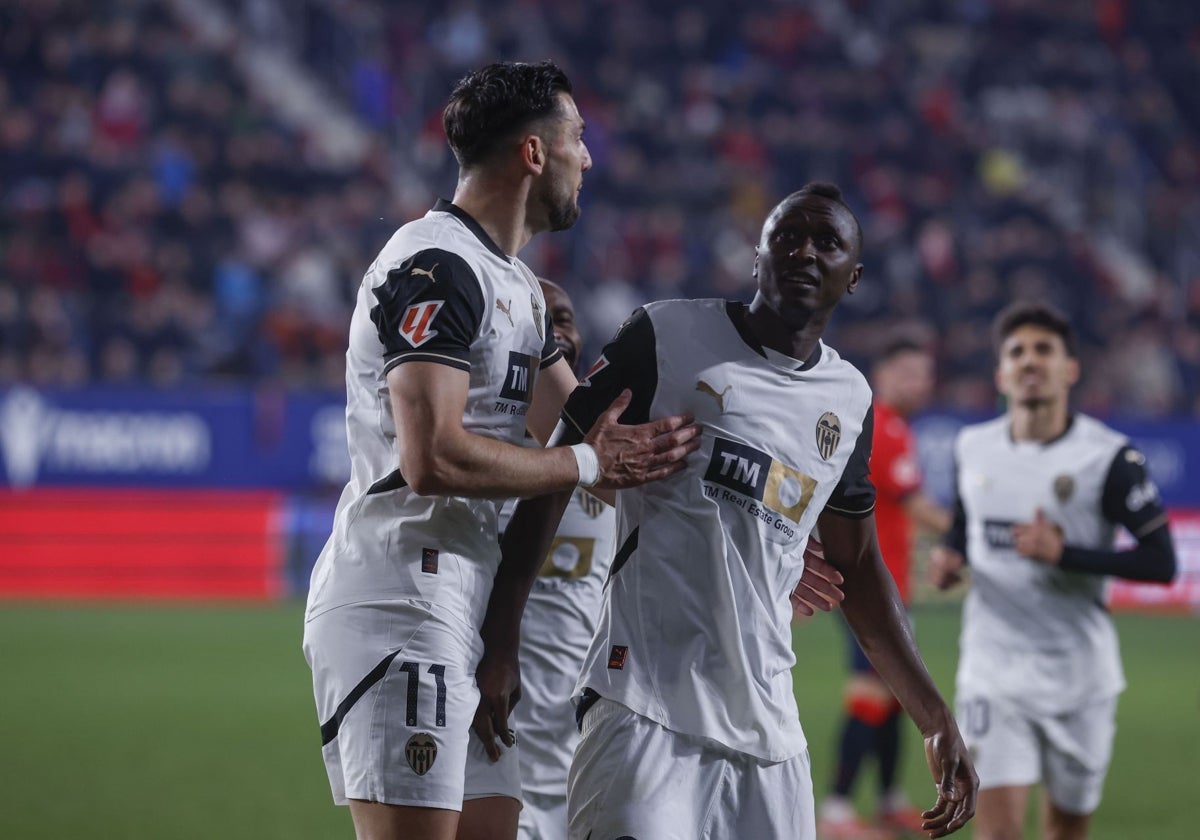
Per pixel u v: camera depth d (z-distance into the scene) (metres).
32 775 27.72
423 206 73.31
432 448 11.86
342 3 84.88
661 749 12.38
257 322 64.62
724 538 12.66
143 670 40.56
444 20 84.81
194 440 57.31
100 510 56.66
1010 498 20.45
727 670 12.57
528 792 16.31
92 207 67.38
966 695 20.03
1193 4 94.12
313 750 30.77
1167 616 59.69
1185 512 61.03
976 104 87.44
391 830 12.27
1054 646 19.78
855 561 13.82
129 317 61.75
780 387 12.88
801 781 12.84
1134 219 84.25
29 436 55.97
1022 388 20.62
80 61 73.75
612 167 76.25
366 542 12.64
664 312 12.99
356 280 67.56
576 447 12.33
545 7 86.38
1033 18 92.12
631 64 84.81
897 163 81.25
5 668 40.44
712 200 76.19
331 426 58.41
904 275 73.62
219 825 24.12
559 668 16.41
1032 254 76.06
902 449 26.44
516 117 12.90
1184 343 74.62
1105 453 20.31
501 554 13.30
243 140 73.12
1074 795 19.83
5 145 68.12
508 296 12.85
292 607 55.88
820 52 87.31
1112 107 88.38
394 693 12.30
